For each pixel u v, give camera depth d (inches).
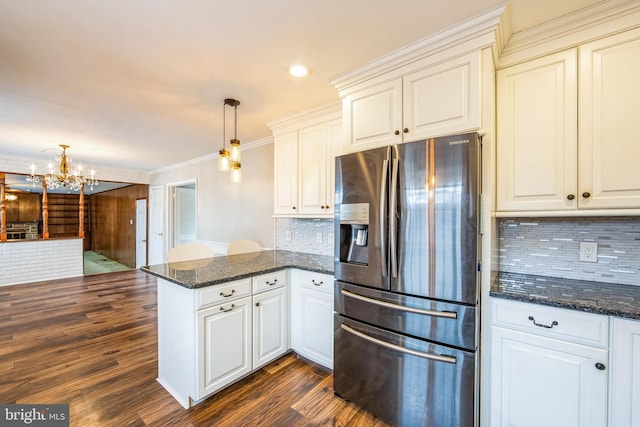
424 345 61.2
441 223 59.1
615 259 64.7
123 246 301.4
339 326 75.5
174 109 103.0
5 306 148.6
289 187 112.9
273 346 91.6
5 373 85.9
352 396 72.9
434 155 59.9
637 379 46.8
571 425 51.8
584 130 57.7
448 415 58.9
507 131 65.6
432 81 65.4
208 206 187.3
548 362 53.6
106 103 97.3
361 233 72.9
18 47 65.1
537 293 57.4
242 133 134.0
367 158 69.5
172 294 77.9
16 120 114.7
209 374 72.8
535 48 62.6
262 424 66.5
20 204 358.0
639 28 53.0
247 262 100.3
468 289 56.7
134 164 217.5
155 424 65.9
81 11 53.7
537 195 62.5
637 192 53.5
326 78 81.0
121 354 98.2
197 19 56.6
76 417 68.0
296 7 53.5
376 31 61.1
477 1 52.8
